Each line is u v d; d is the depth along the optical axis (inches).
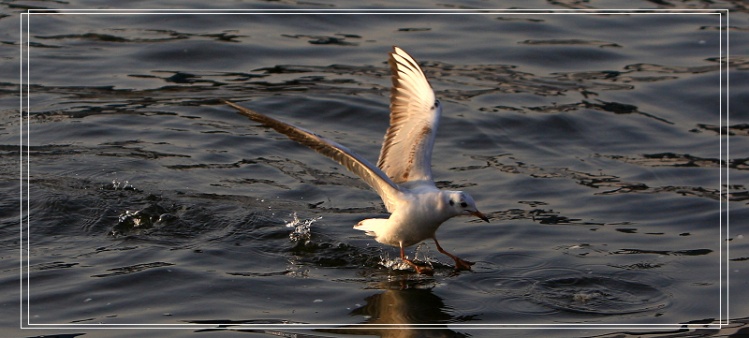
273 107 669.9
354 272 467.2
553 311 427.8
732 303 436.8
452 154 615.5
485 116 661.9
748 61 756.6
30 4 834.2
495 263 476.1
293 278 456.4
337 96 685.3
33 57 737.6
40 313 416.5
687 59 764.6
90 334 397.4
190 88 698.2
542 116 665.6
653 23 832.9
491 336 404.2
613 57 768.9
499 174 586.9
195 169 578.6
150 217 517.7
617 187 571.8
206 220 515.8
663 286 453.7
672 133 651.5
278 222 516.1
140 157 591.2
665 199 554.3
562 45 786.8
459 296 441.4
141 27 799.7
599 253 487.5
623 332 409.4
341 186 566.6
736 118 676.1
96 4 843.4
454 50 774.5
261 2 852.6
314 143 402.9
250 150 609.3
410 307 429.1
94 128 629.9
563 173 590.9
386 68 737.6
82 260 469.7
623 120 665.6
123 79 710.5
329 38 790.5
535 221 525.0
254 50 764.6
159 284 444.8
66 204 526.0
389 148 460.4
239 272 461.7
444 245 498.9
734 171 595.5
